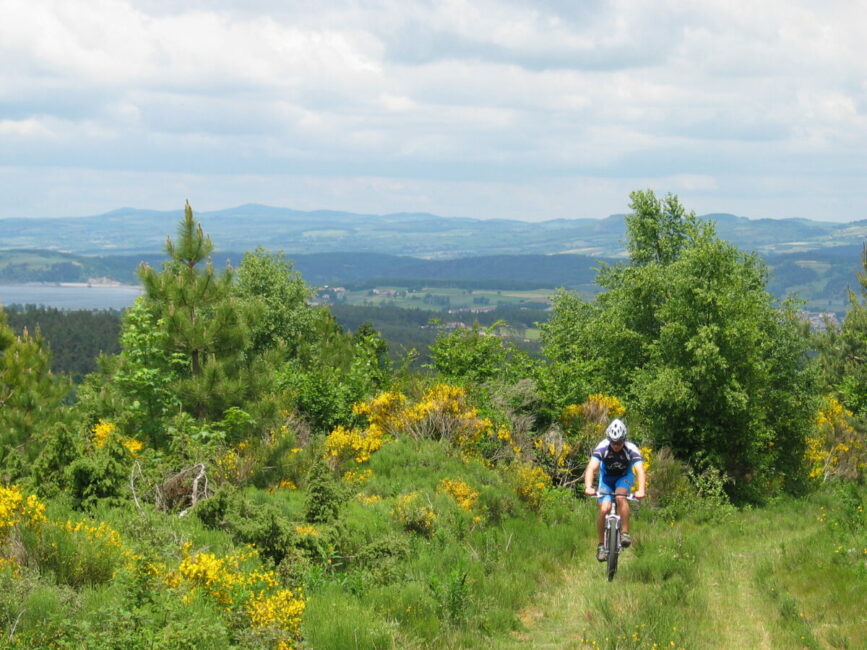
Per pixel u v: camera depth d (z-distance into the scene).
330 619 8.84
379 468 17.17
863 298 42.81
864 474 34.47
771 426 32.00
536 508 17.64
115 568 8.34
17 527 8.49
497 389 23.09
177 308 19.36
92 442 13.85
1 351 23.08
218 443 15.73
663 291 31.61
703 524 21.33
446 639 9.26
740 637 9.76
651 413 28.84
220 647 7.14
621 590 11.80
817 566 12.76
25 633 6.61
